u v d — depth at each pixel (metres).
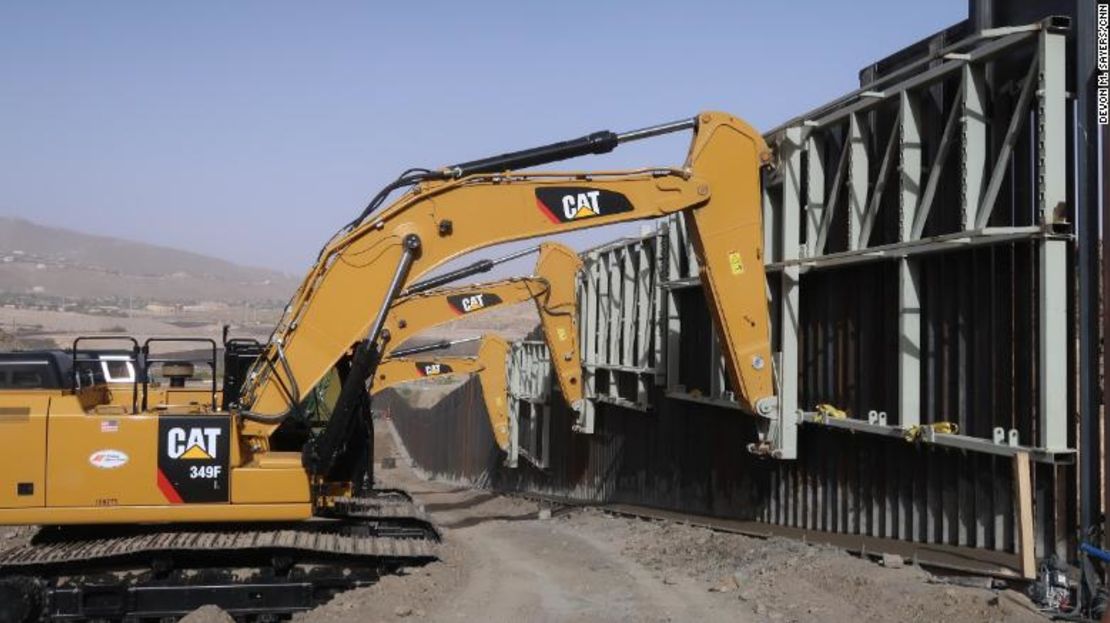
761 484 16.75
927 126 12.20
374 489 19.00
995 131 10.91
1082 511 9.45
